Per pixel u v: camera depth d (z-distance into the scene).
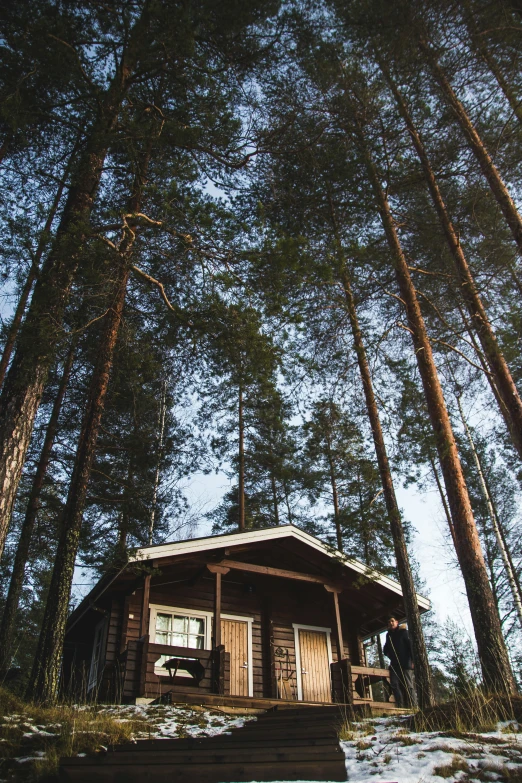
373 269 12.76
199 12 9.62
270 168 11.51
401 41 10.29
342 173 11.73
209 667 12.04
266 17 10.23
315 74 11.36
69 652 16.25
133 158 10.20
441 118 11.89
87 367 13.26
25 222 8.25
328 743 6.06
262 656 13.75
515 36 9.55
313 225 12.41
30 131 9.82
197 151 10.84
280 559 14.75
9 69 9.02
